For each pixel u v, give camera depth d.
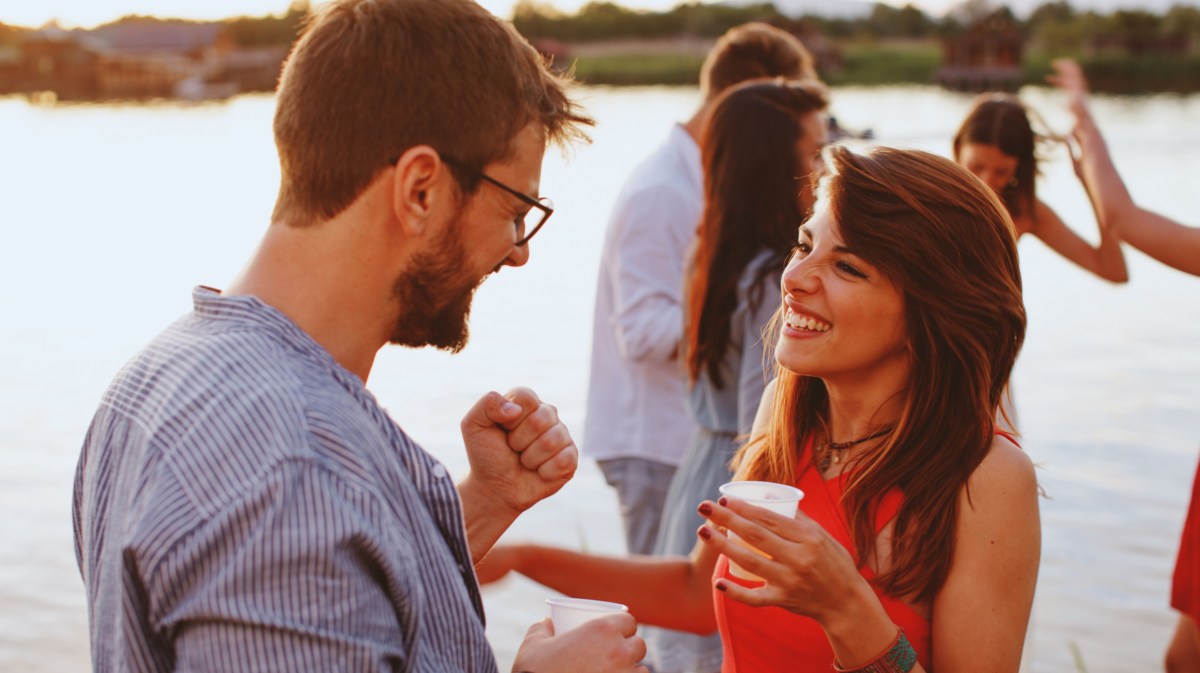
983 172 3.76
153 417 1.29
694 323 3.07
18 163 35.12
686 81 73.12
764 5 79.31
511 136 1.42
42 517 6.50
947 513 1.74
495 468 1.73
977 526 1.73
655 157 3.82
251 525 1.19
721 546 1.52
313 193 1.38
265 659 1.17
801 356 1.86
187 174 31.80
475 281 1.47
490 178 1.42
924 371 1.80
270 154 37.78
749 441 2.17
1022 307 1.82
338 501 1.23
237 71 78.06
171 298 14.77
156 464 1.25
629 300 3.66
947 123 36.75
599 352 3.90
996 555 1.72
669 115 43.69
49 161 35.62
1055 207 19.73
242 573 1.18
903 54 78.69
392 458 1.34
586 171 27.92
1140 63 72.88
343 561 1.21
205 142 42.38
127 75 77.00
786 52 4.00
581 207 22.73
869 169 1.81
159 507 1.22
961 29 76.06
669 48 77.81
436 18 1.39
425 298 1.44
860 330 1.81
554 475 1.74
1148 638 4.83
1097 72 72.56
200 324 1.37
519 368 10.44
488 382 9.84
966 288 1.77
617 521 6.33
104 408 1.39
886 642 1.60
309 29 1.41
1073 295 14.02
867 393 1.89
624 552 5.82
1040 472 7.20
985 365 1.78
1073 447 7.75
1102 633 4.88
